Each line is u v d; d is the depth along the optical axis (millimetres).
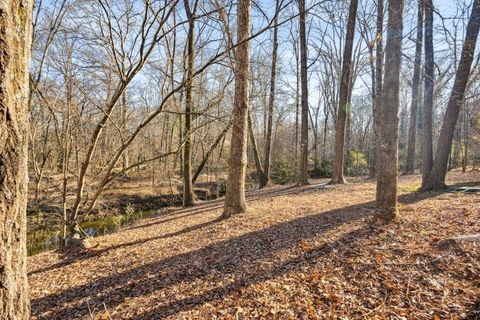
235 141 7895
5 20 1332
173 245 6043
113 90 6512
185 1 5855
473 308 2986
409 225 5152
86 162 6055
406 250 4320
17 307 1451
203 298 3887
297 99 22625
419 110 20516
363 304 3373
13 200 1411
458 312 2982
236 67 6457
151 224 9008
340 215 6477
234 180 7969
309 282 3951
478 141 19188
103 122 5523
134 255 5668
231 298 3812
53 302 4176
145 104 7875
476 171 17453
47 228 9367
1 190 1363
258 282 4105
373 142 18109
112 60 5816
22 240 1481
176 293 4078
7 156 1374
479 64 8062
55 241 9234
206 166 19719
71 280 4832
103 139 8164
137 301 3973
